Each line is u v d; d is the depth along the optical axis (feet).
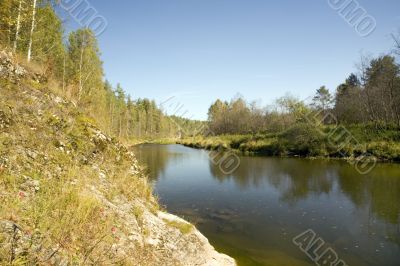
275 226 38.29
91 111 44.50
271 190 57.62
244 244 32.60
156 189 59.93
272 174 73.97
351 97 143.13
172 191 58.34
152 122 296.10
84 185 21.65
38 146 23.39
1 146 20.02
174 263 20.35
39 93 32.17
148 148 172.55
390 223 37.42
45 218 15.28
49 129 27.04
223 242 33.19
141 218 23.17
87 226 17.21
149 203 29.17
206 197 53.36
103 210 19.77
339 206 45.39
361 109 131.44
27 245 12.80
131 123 251.80
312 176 68.85
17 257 11.73
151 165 95.20
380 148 89.66
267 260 28.48
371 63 128.47
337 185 58.75
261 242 33.19
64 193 18.52
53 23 73.00
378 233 34.60
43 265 12.46
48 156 23.04
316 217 41.06
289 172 75.87
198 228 37.83
